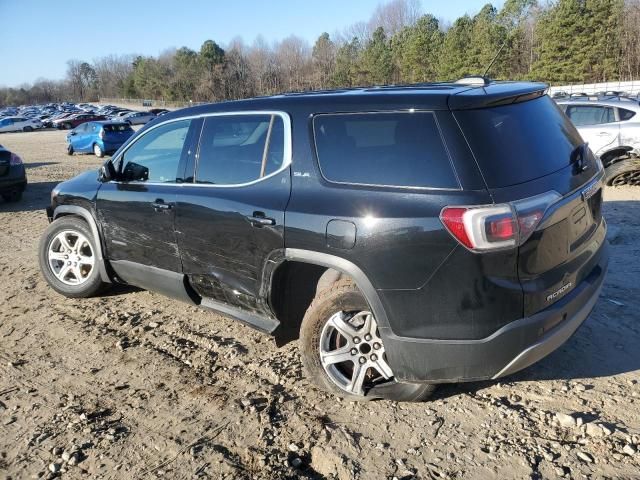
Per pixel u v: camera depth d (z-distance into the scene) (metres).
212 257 3.91
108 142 22.02
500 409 3.31
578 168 3.32
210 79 91.31
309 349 3.44
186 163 4.14
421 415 3.30
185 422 3.35
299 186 3.39
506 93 3.12
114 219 4.67
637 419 3.15
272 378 3.80
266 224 3.45
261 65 93.06
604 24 51.12
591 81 53.81
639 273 5.31
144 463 3.01
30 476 2.95
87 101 143.62
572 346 3.99
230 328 4.60
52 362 4.16
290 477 2.87
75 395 3.70
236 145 3.82
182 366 4.02
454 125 2.94
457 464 2.88
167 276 4.33
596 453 2.91
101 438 3.22
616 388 3.46
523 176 2.94
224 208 3.73
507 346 2.88
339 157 3.28
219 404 3.52
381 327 3.09
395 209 2.96
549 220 2.91
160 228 4.26
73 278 5.36
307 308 3.76
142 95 112.62
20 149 27.95
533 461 2.88
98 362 4.13
